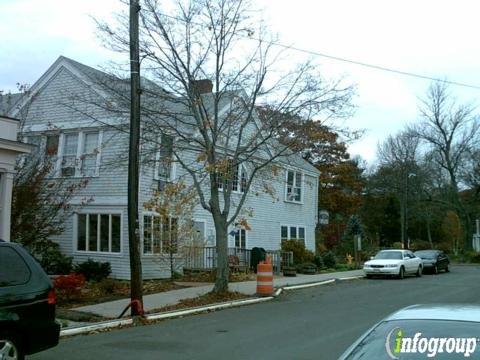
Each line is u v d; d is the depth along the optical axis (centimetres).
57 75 2603
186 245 2417
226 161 1781
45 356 972
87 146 2514
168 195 2131
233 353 986
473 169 6178
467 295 2023
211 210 1916
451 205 6228
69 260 2403
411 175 6538
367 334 478
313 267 3119
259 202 3262
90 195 2486
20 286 785
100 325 1287
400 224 7019
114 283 2033
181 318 1474
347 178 5397
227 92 1938
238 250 2925
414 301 1823
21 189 1770
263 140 1964
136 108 1473
